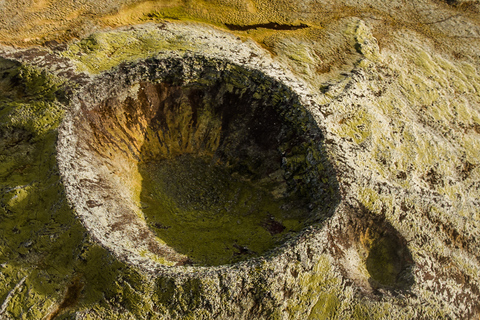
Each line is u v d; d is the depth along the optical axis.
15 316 12.62
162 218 16.12
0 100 16.78
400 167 18.33
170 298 12.82
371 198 16.31
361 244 16.36
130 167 17.12
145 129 17.98
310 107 17.70
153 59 17.41
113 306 12.66
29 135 15.25
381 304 14.98
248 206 17.17
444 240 17.61
